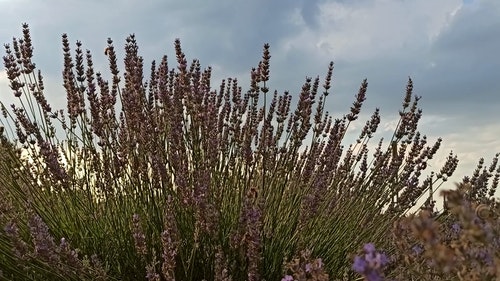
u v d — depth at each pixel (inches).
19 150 21.9
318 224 20.9
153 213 19.9
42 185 21.9
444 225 16.3
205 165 20.8
